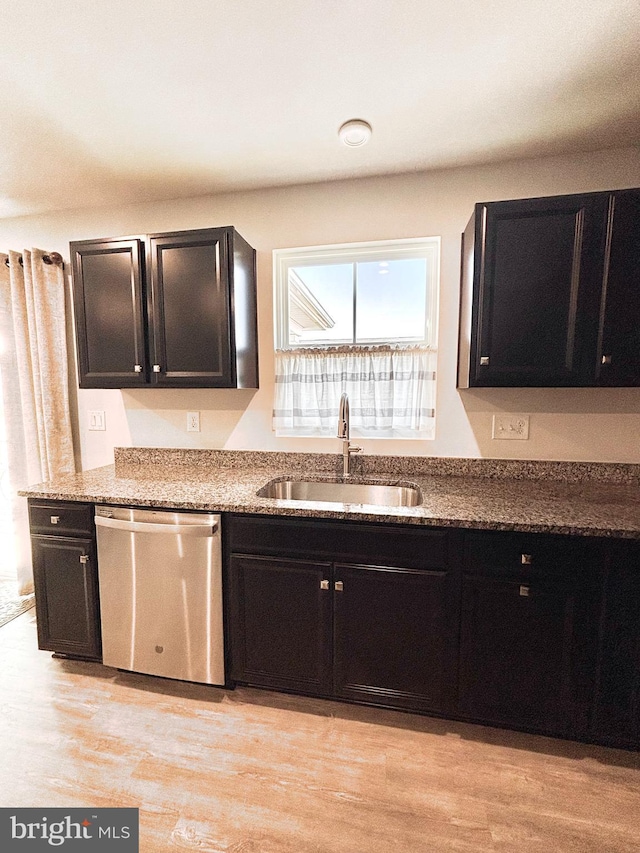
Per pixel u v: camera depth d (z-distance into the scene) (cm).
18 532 254
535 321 159
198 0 107
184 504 163
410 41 121
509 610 144
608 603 136
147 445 240
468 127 162
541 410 192
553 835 117
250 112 152
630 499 162
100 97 143
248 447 226
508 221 157
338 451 216
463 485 185
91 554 179
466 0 108
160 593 171
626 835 117
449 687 152
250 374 209
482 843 115
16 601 251
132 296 194
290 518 158
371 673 158
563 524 135
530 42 121
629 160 177
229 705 167
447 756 142
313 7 109
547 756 143
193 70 131
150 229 227
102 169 191
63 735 151
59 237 240
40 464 245
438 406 202
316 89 140
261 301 216
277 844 114
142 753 143
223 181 203
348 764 139
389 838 116
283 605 163
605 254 150
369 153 179
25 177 199
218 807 124
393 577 151
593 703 140
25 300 242
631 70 131
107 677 184
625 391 183
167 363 194
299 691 166
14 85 137
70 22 113
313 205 206
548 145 174
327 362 210
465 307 179
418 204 196
